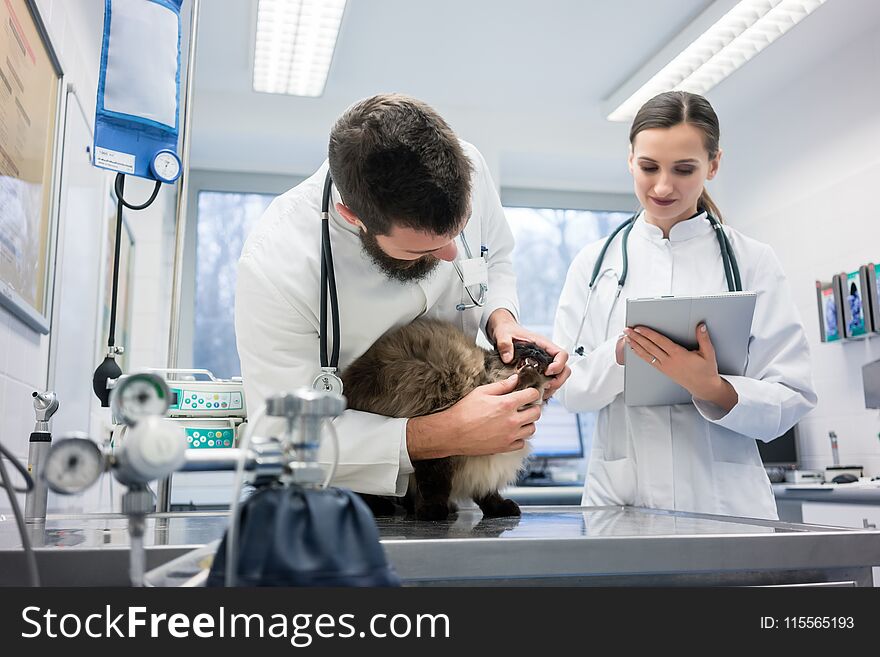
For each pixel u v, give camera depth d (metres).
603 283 1.82
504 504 1.28
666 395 1.56
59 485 0.48
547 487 3.34
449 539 0.77
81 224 2.25
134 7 1.31
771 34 3.13
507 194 4.39
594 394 1.65
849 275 3.25
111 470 0.51
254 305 1.23
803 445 3.57
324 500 0.53
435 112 1.04
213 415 1.28
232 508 0.50
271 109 3.78
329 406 0.53
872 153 3.20
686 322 1.38
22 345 1.62
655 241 1.78
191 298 3.94
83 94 2.22
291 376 1.20
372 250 1.15
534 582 0.81
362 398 1.21
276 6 2.89
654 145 1.62
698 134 1.61
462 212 1.00
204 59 3.41
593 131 4.13
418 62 3.48
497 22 3.16
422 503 1.18
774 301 1.67
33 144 1.67
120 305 2.96
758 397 1.47
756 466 1.66
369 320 1.26
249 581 0.50
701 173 1.64
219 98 3.74
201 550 0.64
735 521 1.10
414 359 1.20
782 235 3.72
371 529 0.54
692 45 3.17
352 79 3.64
